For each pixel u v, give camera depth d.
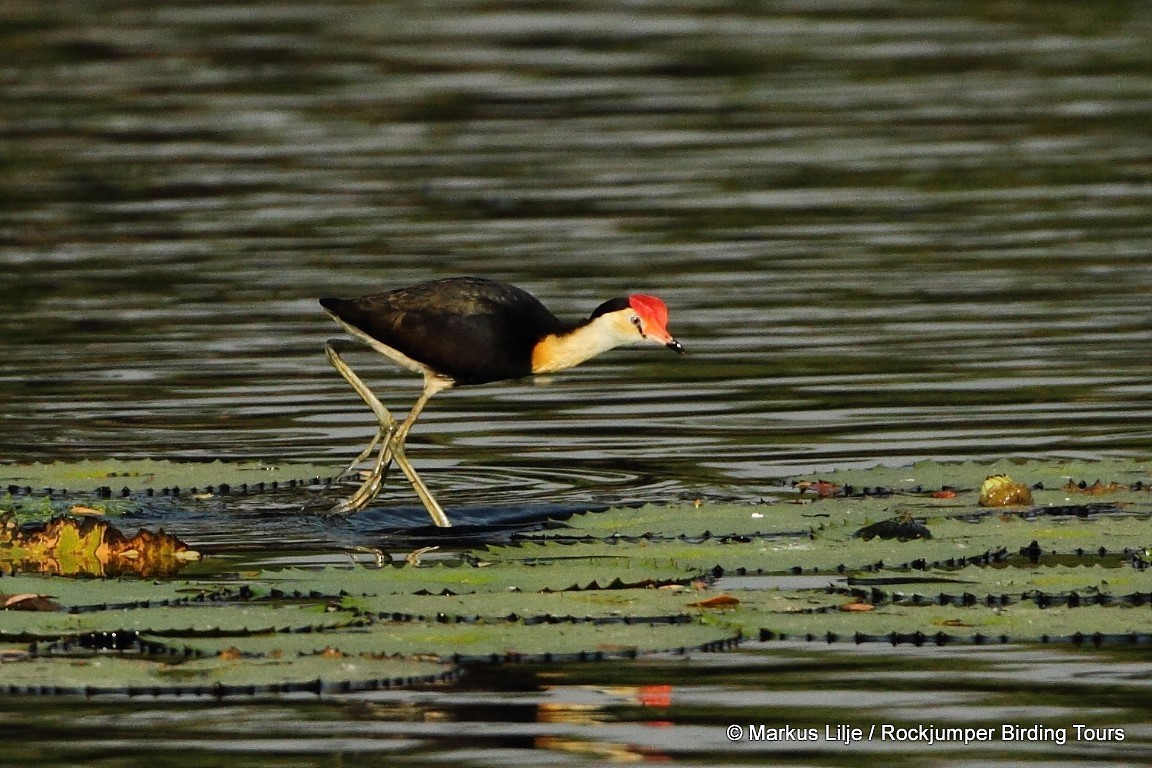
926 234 22.61
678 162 26.48
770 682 10.16
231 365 17.98
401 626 10.62
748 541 12.35
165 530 13.29
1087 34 35.25
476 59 33.56
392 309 13.78
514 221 23.39
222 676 9.75
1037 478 13.70
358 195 24.83
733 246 22.12
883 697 9.91
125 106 30.16
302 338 18.86
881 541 12.06
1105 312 19.19
